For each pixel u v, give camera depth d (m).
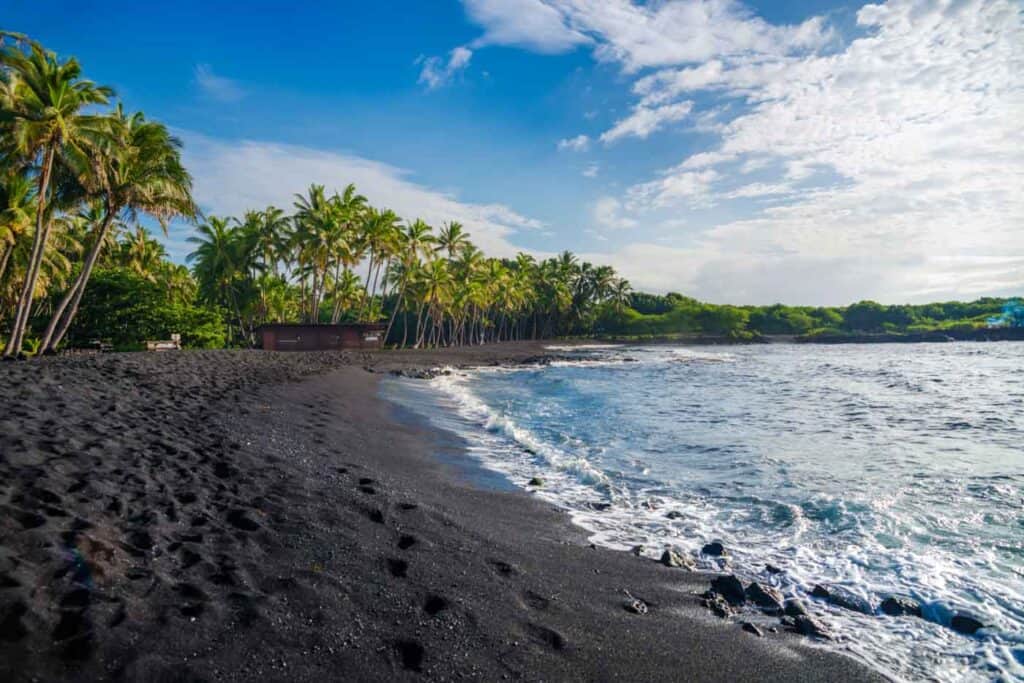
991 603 4.87
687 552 6.11
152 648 3.16
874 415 16.88
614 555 5.92
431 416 15.43
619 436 13.14
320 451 9.16
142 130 25.12
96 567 3.87
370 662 3.40
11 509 4.38
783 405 19.31
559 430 13.93
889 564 5.76
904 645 4.23
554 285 97.81
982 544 6.30
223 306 51.88
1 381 10.60
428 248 58.84
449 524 6.23
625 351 73.94
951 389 24.66
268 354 31.75
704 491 8.60
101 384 12.26
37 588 3.46
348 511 6.09
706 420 15.77
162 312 40.03
